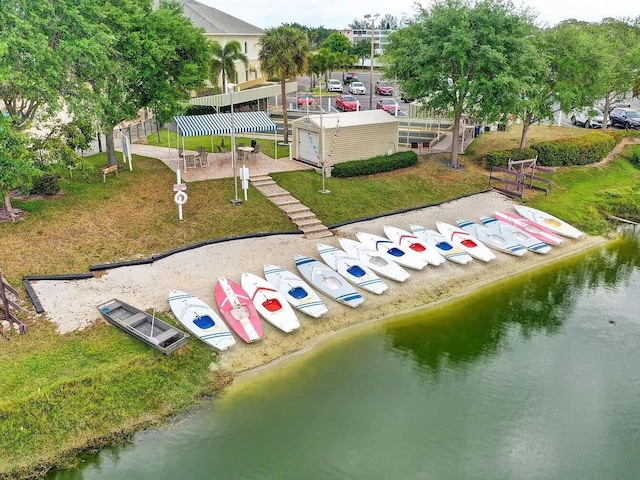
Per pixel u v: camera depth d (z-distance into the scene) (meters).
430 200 29.44
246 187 26.11
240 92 37.75
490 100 30.84
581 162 36.41
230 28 54.72
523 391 16.19
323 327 18.67
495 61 29.64
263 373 16.34
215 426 14.36
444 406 15.45
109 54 25.20
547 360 17.70
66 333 16.64
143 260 21.16
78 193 26.48
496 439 14.30
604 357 17.92
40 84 21.23
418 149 37.78
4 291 16.42
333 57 60.88
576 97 33.78
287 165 32.22
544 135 42.53
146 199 26.34
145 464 13.17
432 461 13.53
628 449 14.05
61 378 14.72
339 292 20.14
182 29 29.16
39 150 23.38
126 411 14.39
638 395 16.09
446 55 29.83
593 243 26.84
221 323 17.55
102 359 15.62
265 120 32.19
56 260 20.58
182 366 15.91
